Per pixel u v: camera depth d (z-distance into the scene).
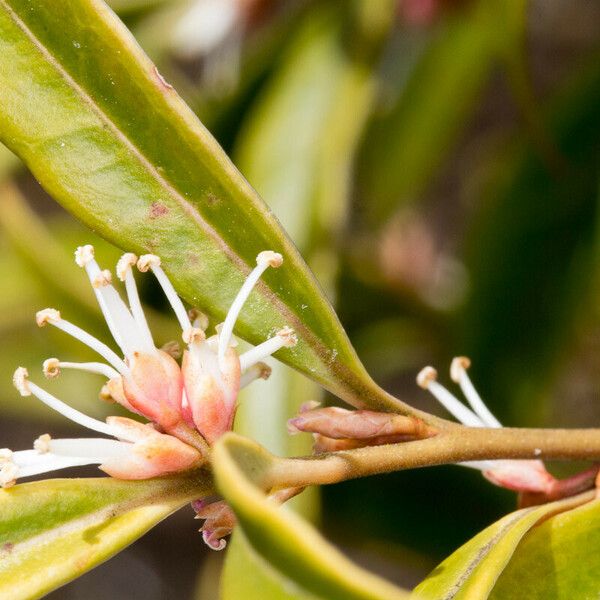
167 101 0.22
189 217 0.22
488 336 0.32
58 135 0.22
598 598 0.22
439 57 0.37
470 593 0.21
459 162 0.49
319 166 0.32
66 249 0.34
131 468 0.21
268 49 0.35
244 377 0.21
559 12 0.47
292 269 0.22
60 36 0.22
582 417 0.40
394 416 0.21
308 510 0.28
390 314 0.38
